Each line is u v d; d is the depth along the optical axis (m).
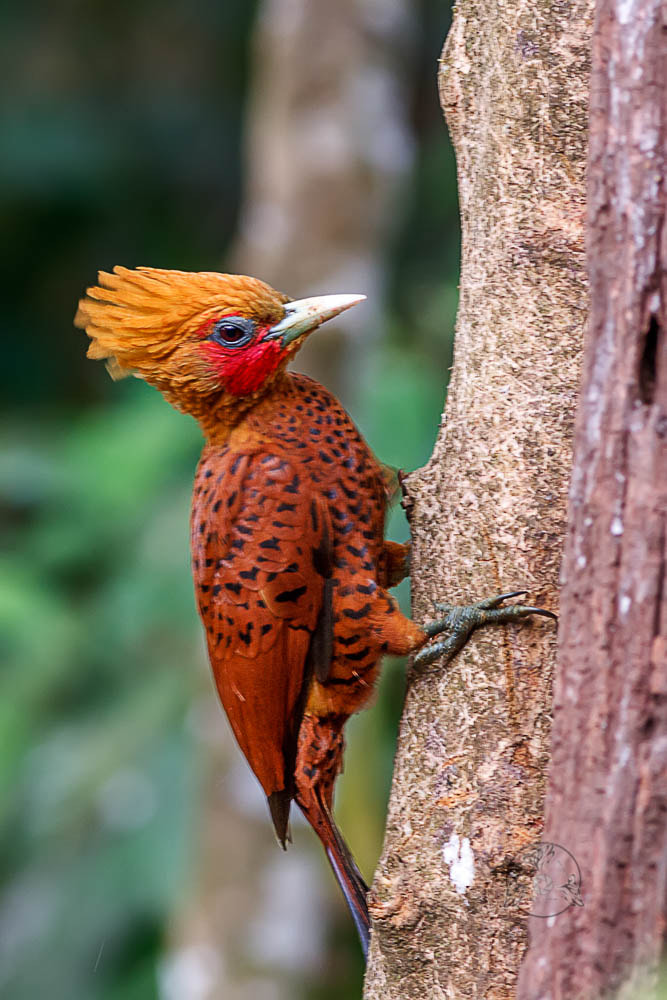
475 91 6.93
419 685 6.74
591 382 5.18
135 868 12.68
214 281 7.79
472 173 6.92
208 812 12.76
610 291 5.13
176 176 21.66
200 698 12.77
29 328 21.77
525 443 6.52
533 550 6.45
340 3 14.04
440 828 6.38
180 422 14.50
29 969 12.45
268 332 7.77
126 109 21.75
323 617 7.48
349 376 13.94
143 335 7.82
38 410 21.11
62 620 13.48
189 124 21.72
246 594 7.52
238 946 12.70
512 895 6.12
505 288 6.67
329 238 14.02
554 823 5.18
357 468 7.68
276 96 14.24
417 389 12.38
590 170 5.28
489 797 6.25
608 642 5.00
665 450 4.92
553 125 6.57
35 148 21.08
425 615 6.90
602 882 4.87
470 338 6.84
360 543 7.52
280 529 7.45
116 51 22.05
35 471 14.49
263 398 7.84
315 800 7.75
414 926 6.36
